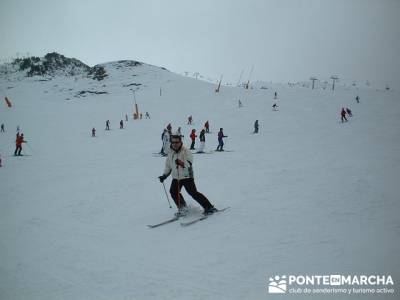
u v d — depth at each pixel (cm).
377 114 3794
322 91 6400
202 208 801
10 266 562
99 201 992
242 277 446
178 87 8294
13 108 7062
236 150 2208
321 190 846
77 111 6347
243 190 947
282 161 1524
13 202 1092
